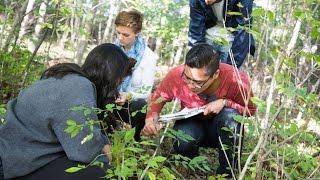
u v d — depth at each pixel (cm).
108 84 266
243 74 344
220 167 349
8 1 562
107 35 1203
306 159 278
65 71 257
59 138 243
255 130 268
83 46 904
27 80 523
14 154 245
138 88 385
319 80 271
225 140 339
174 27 987
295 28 243
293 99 264
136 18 390
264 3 250
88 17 948
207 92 348
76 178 245
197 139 357
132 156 244
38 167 247
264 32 254
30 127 248
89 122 236
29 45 805
